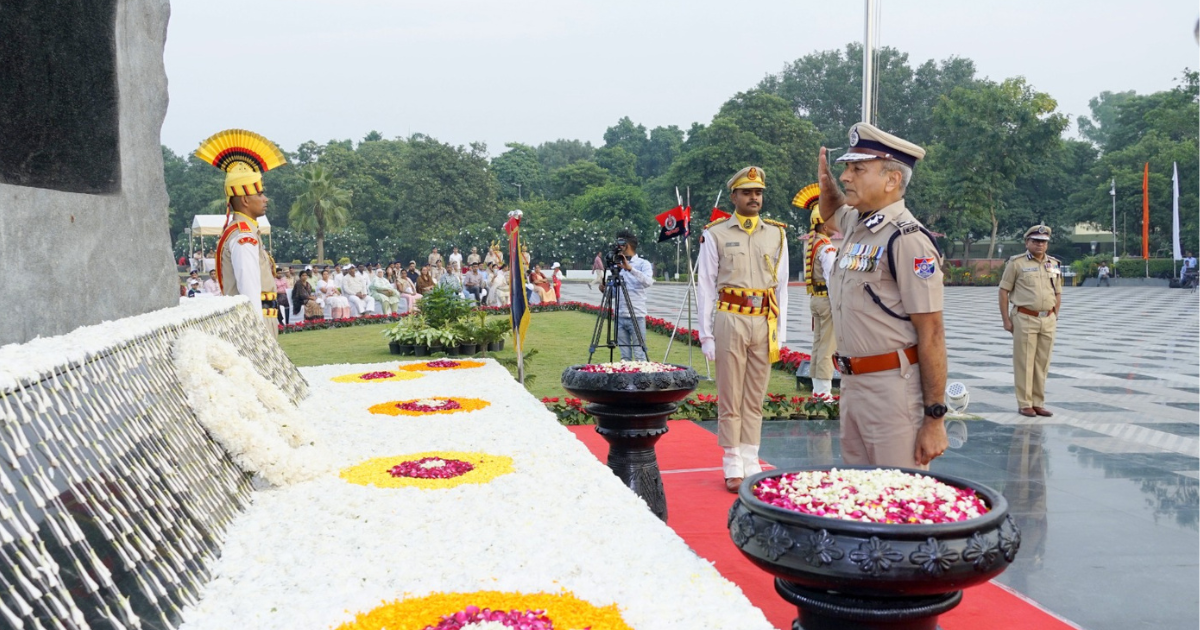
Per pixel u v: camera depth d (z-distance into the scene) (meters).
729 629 2.17
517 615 2.15
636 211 60.22
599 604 2.33
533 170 84.62
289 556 2.78
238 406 3.85
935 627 2.21
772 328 5.77
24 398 2.28
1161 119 53.09
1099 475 6.21
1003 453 6.93
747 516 2.24
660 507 4.84
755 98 54.12
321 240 54.81
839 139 62.84
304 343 15.83
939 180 52.25
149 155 4.39
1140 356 13.77
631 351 10.52
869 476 2.54
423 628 2.13
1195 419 8.38
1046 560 4.45
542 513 3.25
